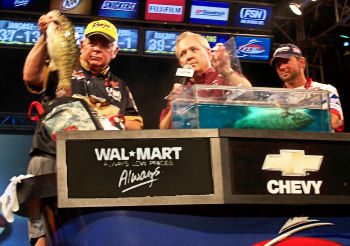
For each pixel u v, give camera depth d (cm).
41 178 141
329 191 141
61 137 131
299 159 142
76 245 132
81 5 875
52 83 205
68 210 135
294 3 916
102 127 163
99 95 230
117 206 130
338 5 923
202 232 135
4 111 966
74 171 129
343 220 146
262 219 140
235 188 134
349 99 999
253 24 931
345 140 147
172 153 134
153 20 906
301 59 304
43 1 862
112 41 239
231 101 152
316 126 158
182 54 274
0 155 931
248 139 139
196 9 912
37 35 873
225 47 223
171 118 179
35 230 209
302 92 159
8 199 148
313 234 143
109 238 130
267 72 1009
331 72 1019
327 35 977
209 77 250
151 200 129
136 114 243
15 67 959
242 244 137
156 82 1011
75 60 204
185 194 131
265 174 138
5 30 866
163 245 132
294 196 138
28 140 953
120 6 891
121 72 1000
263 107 154
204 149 135
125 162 132
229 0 910
